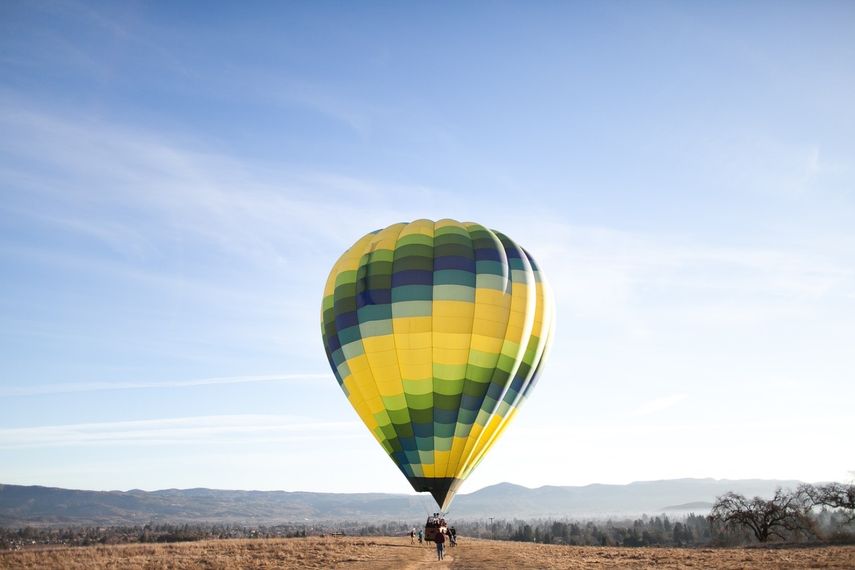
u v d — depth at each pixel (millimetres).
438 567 28312
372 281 37031
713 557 32875
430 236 38438
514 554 36531
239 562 32469
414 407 35531
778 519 60625
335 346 37875
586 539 142375
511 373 36688
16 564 30953
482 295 36469
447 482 35688
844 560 28203
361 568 28500
